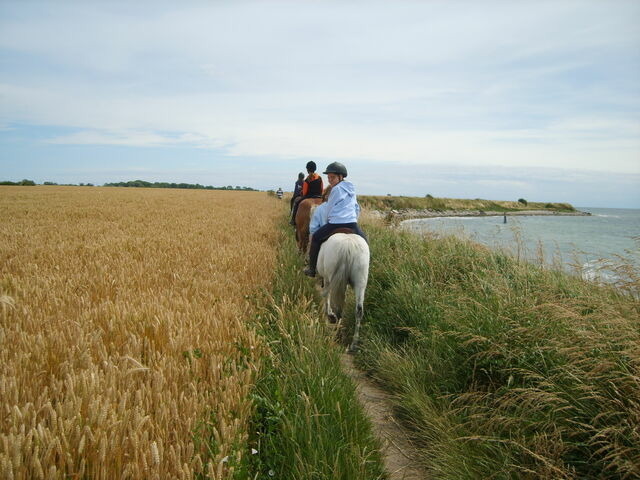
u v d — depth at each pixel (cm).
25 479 215
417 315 586
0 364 311
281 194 5303
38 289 536
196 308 514
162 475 237
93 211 1997
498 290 507
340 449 315
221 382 350
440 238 924
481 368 418
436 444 357
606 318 366
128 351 369
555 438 311
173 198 3775
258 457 303
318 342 485
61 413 254
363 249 594
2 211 1877
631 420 288
